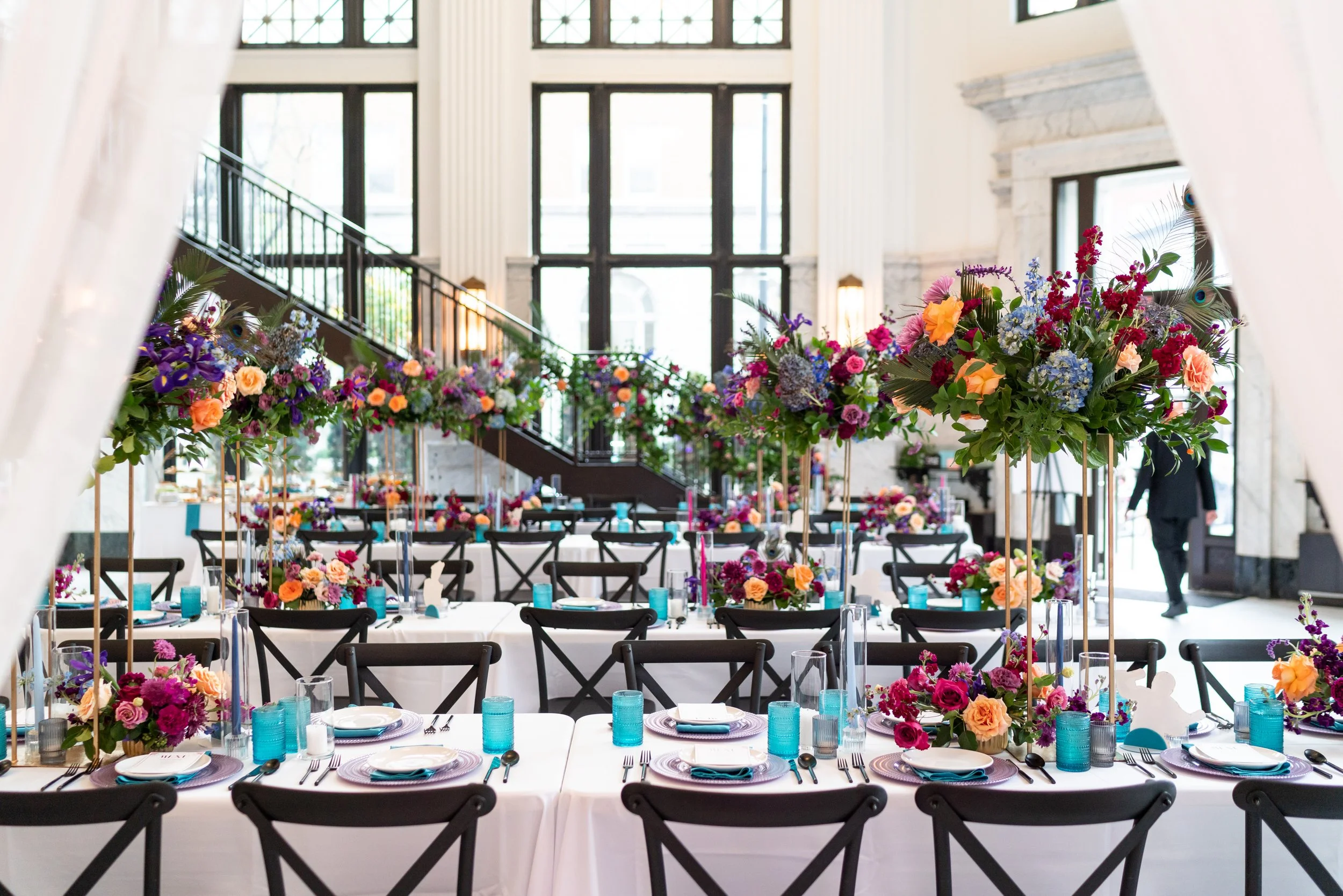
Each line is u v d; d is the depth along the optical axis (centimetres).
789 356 407
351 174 1084
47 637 279
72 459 151
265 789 198
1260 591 877
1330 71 138
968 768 240
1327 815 202
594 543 686
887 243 1081
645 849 227
